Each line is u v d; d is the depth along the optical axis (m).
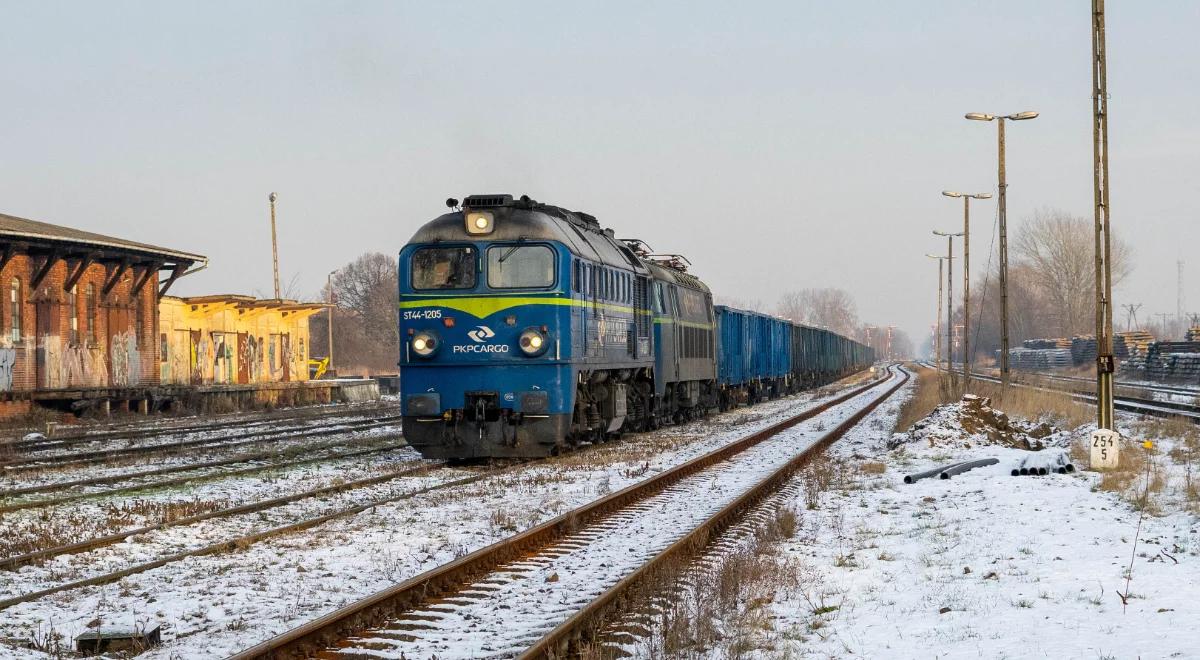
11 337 35.50
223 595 9.99
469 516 14.66
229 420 38.06
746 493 15.82
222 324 50.31
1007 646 7.88
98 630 8.41
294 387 51.88
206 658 7.84
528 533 12.02
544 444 21.08
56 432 30.64
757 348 51.00
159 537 13.14
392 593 9.01
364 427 33.91
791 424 34.34
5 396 34.00
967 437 24.25
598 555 11.77
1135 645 7.69
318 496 16.83
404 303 21.12
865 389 69.75
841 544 12.68
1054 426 29.77
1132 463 19.16
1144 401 40.09
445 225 21.22
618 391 25.03
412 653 7.90
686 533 12.86
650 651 7.91
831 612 9.33
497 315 20.75
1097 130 20.44
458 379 20.88
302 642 7.82
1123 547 11.55
